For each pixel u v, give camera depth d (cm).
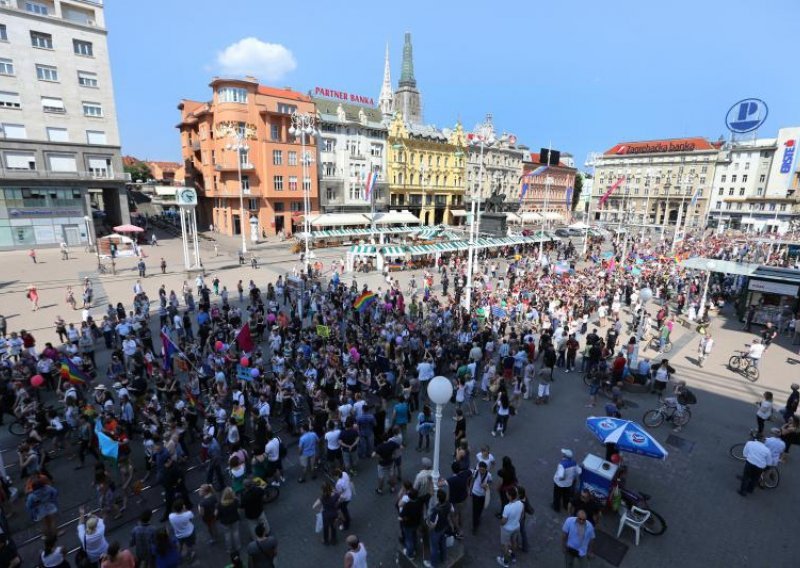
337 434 1119
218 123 5594
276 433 1334
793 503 1086
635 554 915
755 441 1102
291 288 2803
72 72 4428
